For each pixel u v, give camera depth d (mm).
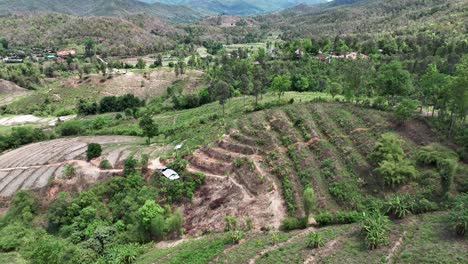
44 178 84875
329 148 70375
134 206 71312
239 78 164375
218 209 66562
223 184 70438
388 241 45562
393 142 62531
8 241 67250
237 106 111938
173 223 63531
